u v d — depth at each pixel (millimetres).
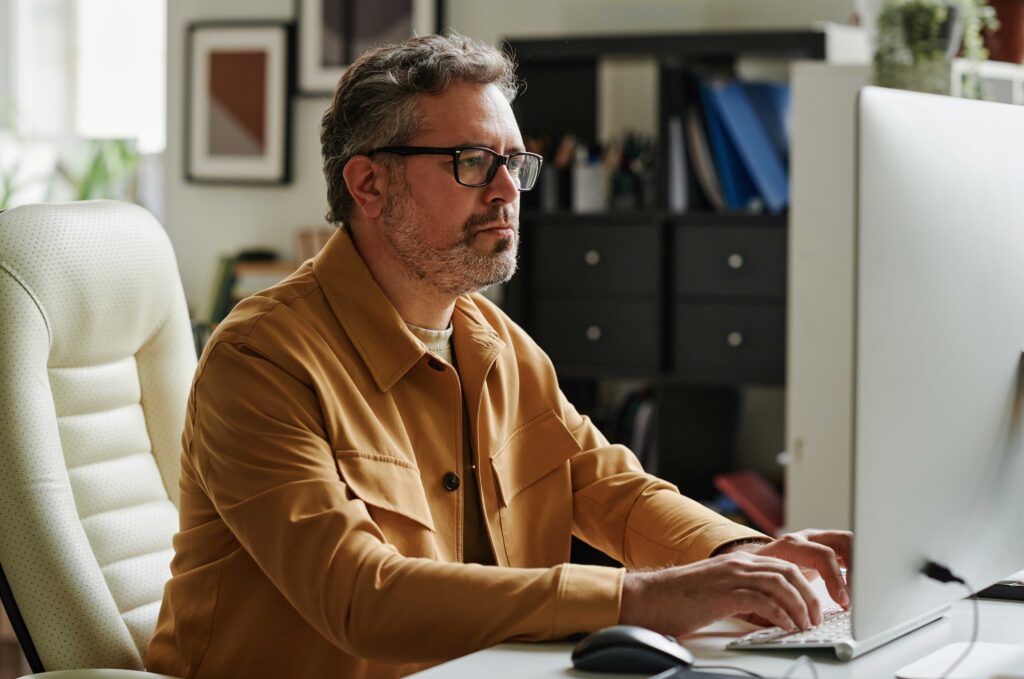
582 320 3795
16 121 4820
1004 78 3357
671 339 3723
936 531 1188
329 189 1645
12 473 1578
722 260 3629
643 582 1278
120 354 1782
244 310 1537
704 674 1140
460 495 1562
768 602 1245
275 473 1394
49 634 1570
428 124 1549
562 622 1251
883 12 3324
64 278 1687
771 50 3521
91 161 4695
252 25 4422
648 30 3979
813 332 3387
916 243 1148
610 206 3791
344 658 1465
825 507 3383
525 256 3844
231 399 1447
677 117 3693
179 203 4590
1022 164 1290
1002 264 1256
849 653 1228
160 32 4816
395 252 1577
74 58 4898
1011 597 1489
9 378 1606
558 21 4082
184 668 1512
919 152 1150
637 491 1686
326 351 1506
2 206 4527
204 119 4512
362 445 1471
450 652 1275
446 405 1577
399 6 4246
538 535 1677
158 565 1766
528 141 3908
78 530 1617
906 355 1144
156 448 1824
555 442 1700
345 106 1611
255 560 1398
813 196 3369
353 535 1340
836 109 3338
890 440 1132
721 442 3750
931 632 1341
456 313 1671
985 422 1242
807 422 3400
